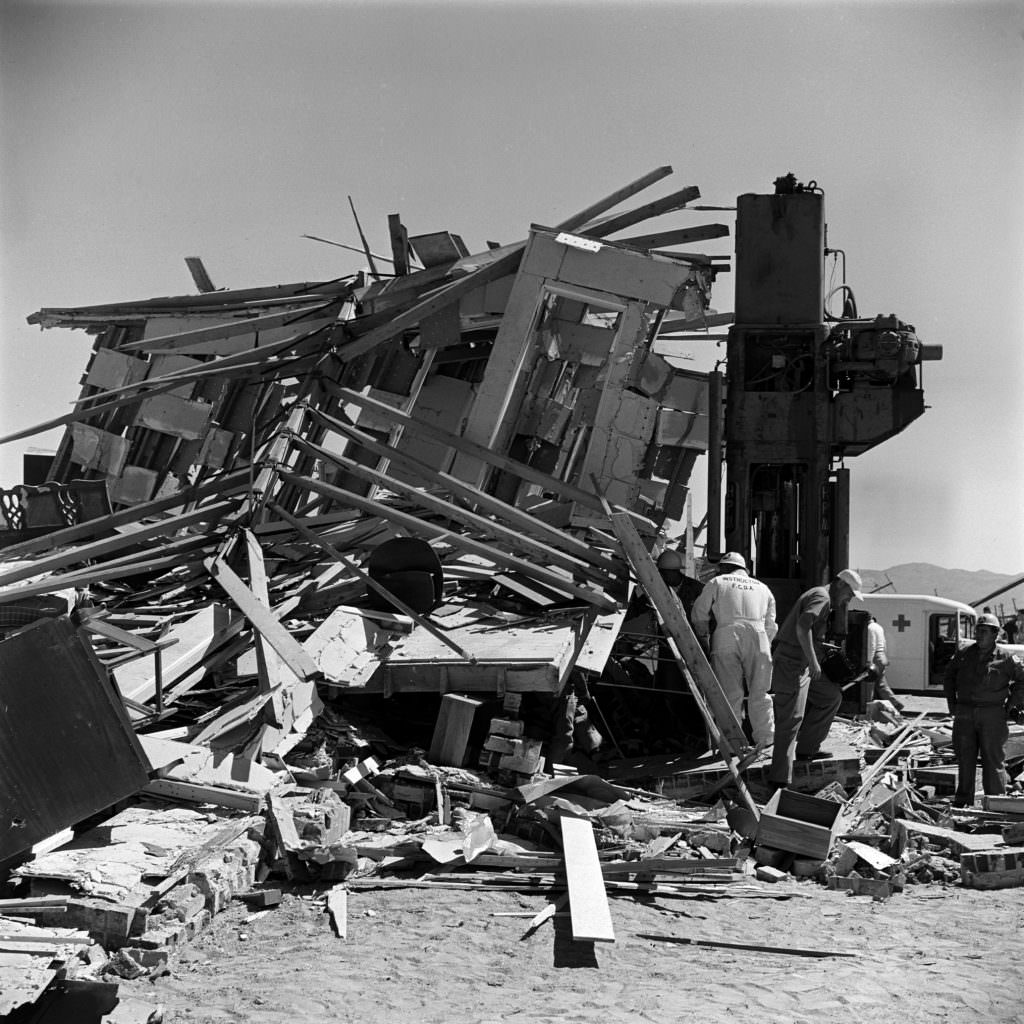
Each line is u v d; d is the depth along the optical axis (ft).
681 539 56.39
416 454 55.42
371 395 55.77
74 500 43.70
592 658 33.50
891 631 69.51
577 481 46.50
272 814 24.03
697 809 31.45
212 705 29.68
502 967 19.34
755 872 26.27
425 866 25.03
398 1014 16.90
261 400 55.83
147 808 23.71
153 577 41.45
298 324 54.08
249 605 31.09
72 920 18.57
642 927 21.85
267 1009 17.06
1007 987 18.33
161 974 18.31
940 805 33.22
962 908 23.88
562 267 46.78
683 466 59.36
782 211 45.27
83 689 18.80
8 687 18.37
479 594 41.81
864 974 19.02
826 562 44.70
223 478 41.96
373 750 30.91
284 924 21.31
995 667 33.37
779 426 44.65
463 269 51.24
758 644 34.30
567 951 20.24
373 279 54.60
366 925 21.36
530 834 27.09
